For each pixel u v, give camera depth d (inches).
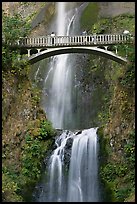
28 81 1175.6
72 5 1712.6
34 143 1095.0
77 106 1421.0
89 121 1360.7
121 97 1113.4
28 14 1813.5
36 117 1144.2
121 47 1146.7
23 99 1141.7
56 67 1525.6
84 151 1106.7
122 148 1058.7
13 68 1143.6
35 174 1060.5
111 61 1386.6
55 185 1073.5
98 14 1592.0
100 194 1038.4
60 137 1133.7
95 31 1535.4
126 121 1074.7
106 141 1098.1
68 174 1087.0
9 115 1103.6
